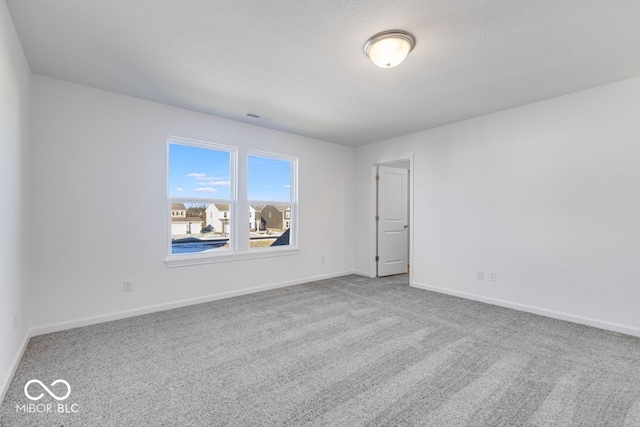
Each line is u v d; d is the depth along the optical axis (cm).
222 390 184
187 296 352
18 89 211
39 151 263
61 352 231
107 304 298
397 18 188
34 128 261
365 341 254
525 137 332
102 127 295
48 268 267
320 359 223
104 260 296
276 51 227
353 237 541
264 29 200
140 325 288
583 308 293
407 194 567
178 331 274
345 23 193
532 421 156
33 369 206
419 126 412
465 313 325
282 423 155
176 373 203
